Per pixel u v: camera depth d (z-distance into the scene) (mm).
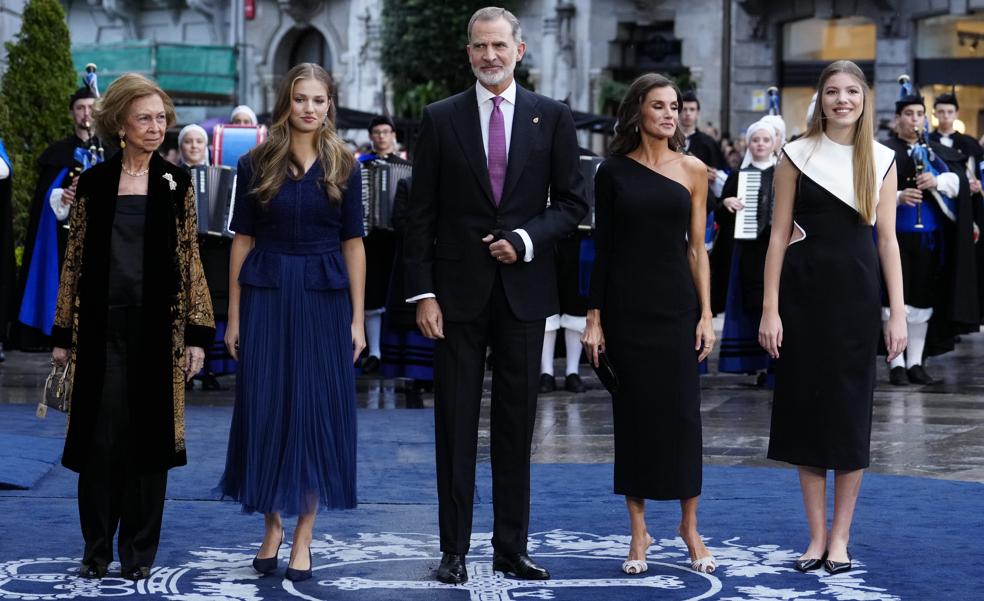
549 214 15609
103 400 15398
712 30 72625
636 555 15750
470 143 15570
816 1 68500
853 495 15875
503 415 15664
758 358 31391
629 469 15734
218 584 15094
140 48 84562
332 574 15586
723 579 15320
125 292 15438
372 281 34438
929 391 30484
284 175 15555
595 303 15992
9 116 36656
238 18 88312
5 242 30000
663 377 15695
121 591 14758
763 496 19719
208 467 21672
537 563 16094
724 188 31234
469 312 15539
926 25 66188
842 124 15945
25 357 36938
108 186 15500
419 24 74875
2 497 19391
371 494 20047
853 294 15914
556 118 15766
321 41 88688
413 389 29750
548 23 76688
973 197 33000
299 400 15391
